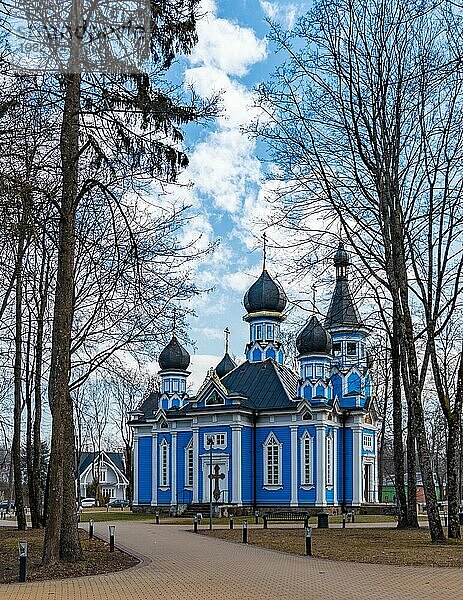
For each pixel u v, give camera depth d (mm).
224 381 61688
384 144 30375
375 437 61719
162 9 20266
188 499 60062
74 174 21688
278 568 21312
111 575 19672
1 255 24234
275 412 57312
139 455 64000
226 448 57031
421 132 30969
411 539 30406
